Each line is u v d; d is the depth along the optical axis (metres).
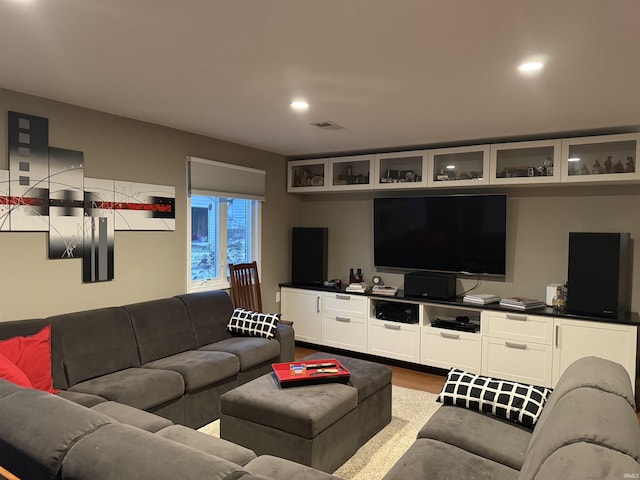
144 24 1.95
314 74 2.57
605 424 1.35
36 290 3.10
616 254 3.68
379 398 3.12
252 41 2.12
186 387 3.05
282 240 5.57
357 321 4.91
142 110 3.43
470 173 4.41
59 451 1.29
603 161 3.80
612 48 2.13
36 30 2.02
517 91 2.83
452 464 1.87
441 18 1.85
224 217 4.84
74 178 3.29
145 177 3.82
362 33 2.01
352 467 2.67
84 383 2.83
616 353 3.62
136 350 3.28
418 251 4.92
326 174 5.28
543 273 4.42
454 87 2.77
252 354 3.63
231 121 3.76
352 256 5.55
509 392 2.32
